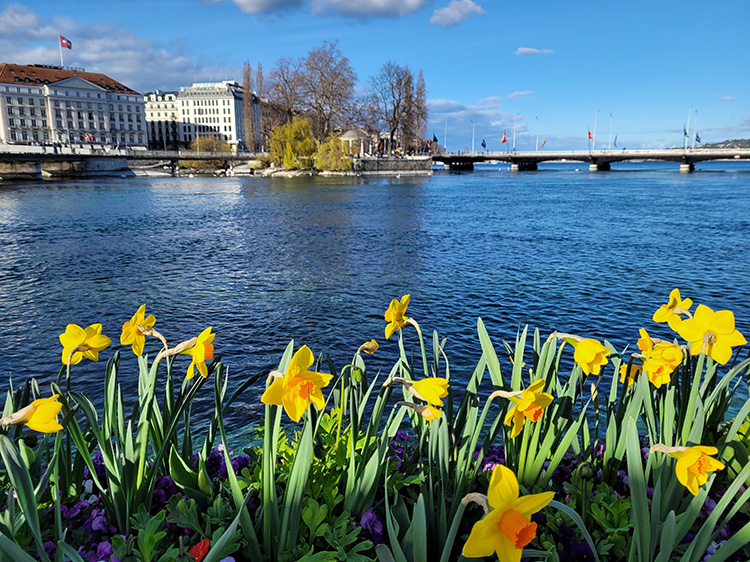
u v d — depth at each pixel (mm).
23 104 116188
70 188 56719
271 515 1775
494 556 1768
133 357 8055
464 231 24844
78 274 14617
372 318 10281
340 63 84000
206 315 10453
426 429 2410
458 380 7164
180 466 2053
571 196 48531
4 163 69875
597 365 1835
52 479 2049
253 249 19328
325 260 17078
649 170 136875
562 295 12148
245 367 7715
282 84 86938
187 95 156375
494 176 104438
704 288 12859
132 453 1964
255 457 2484
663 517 2059
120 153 85812
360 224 27594
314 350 8477
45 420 1310
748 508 2182
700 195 47781
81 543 1947
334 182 73438
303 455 1687
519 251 18938
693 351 1992
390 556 1422
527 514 1087
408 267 15852
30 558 1299
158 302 11484
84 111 125375
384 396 1961
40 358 8094
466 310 10852
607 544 1920
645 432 4051
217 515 1896
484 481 2244
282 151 90125
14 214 30953
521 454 2225
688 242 20812
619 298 11859
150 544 1656
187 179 82000
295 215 31984
